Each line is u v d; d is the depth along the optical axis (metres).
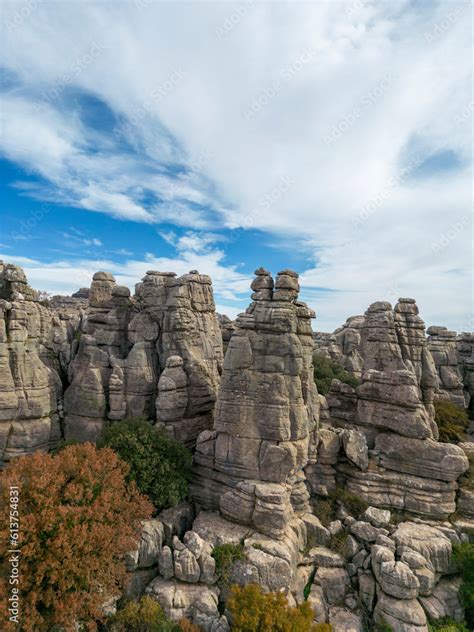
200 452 36.72
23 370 36.25
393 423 38.53
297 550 30.45
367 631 27.45
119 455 32.44
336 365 68.06
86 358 42.88
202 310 48.31
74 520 22.92
